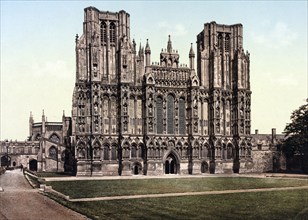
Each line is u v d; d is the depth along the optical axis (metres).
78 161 117.62
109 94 123.62
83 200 52.88
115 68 126.69
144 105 126.12
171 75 130.38
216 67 134.12
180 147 129.00
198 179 100.25
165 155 126.31
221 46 139.25
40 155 158.75
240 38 140.25
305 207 45.34
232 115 137.00
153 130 124.81
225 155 133.88
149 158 123.19
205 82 135.62
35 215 39.66
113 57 126.69
